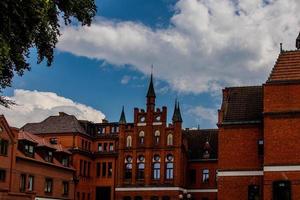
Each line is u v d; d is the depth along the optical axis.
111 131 82.69
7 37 17.50
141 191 72.31
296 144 40.62
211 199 74.00
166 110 74.00
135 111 75.25
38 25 18.58
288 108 41.28
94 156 80.06
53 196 68.12
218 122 46.09
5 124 58.31
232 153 44.59
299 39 47.78
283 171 40.44
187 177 75.69
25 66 20.47
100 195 78.56
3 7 16.66
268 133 41.34
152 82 75.75
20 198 51.31
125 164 74.19
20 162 61.16
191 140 79.81
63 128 79.06
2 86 20.16
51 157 68.94
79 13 20.78
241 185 43.78
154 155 73.06
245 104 46.44
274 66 43.19
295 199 39.88
